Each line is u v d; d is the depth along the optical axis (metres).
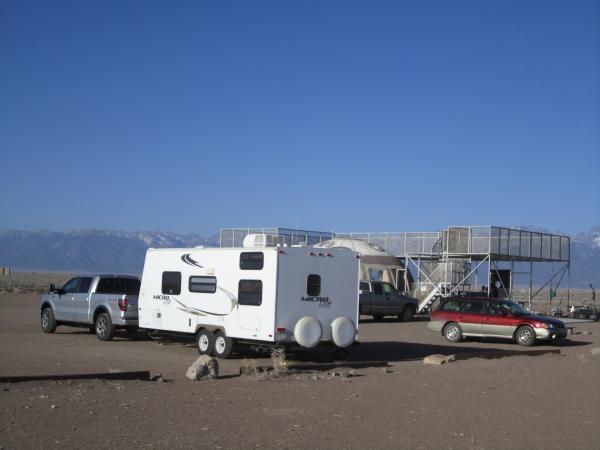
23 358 15.86
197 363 12.92
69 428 8.45
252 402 10.47
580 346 23.23
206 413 9.56
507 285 38.91
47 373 13.43
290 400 10.72
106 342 19.77
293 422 9.14
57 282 77.69
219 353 16.81
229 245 44.25
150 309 18.70
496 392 11.99
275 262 15.81
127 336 21.80
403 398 11.17
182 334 17.80
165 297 18.31
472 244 37.00
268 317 15.81
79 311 20.89
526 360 17.41
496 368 15.48
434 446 8.10
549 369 15.45
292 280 16.02
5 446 7.56
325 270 16.52
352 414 9.77
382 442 8.23
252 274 16.27
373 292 31.89
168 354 17.36
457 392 11.89
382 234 41.38
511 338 22.86
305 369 14.51
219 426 8.80
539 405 10.83
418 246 40.19
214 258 17.19
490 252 36.38
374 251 38.66
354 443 8.13
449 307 23.83
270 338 15.74
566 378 13.95
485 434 8.77
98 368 14.36
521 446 8.21
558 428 9.20
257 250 16.23
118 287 20.86
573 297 80.69
